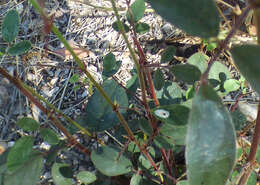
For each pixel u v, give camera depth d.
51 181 0.35
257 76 0.12
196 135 0.12
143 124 0.22
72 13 0.49
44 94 0.42
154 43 0.46
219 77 0.31
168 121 0.18
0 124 0.40
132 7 0.25
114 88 0.29
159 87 0.26
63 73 0.43
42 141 0.38
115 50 0.45
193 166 0.13
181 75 0.18
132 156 0.30
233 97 0.41
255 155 0.23
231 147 0.13
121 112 0.29
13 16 0.23
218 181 0.14
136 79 0.32
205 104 0.12
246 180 0.26
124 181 0.31
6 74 0.20
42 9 0.14
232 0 0.46
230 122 0.12
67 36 0.47
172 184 0.28
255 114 0.34
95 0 0.49
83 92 0.42
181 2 0.12
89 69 0.44
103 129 0.28
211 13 0.12
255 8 0.11
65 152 0.36
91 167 0.36
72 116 0.40
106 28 0.47
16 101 0.41
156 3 0.13
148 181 0.27
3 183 0.23
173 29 0.46
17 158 0.21
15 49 0.22
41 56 0.44
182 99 0.33
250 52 0.12
